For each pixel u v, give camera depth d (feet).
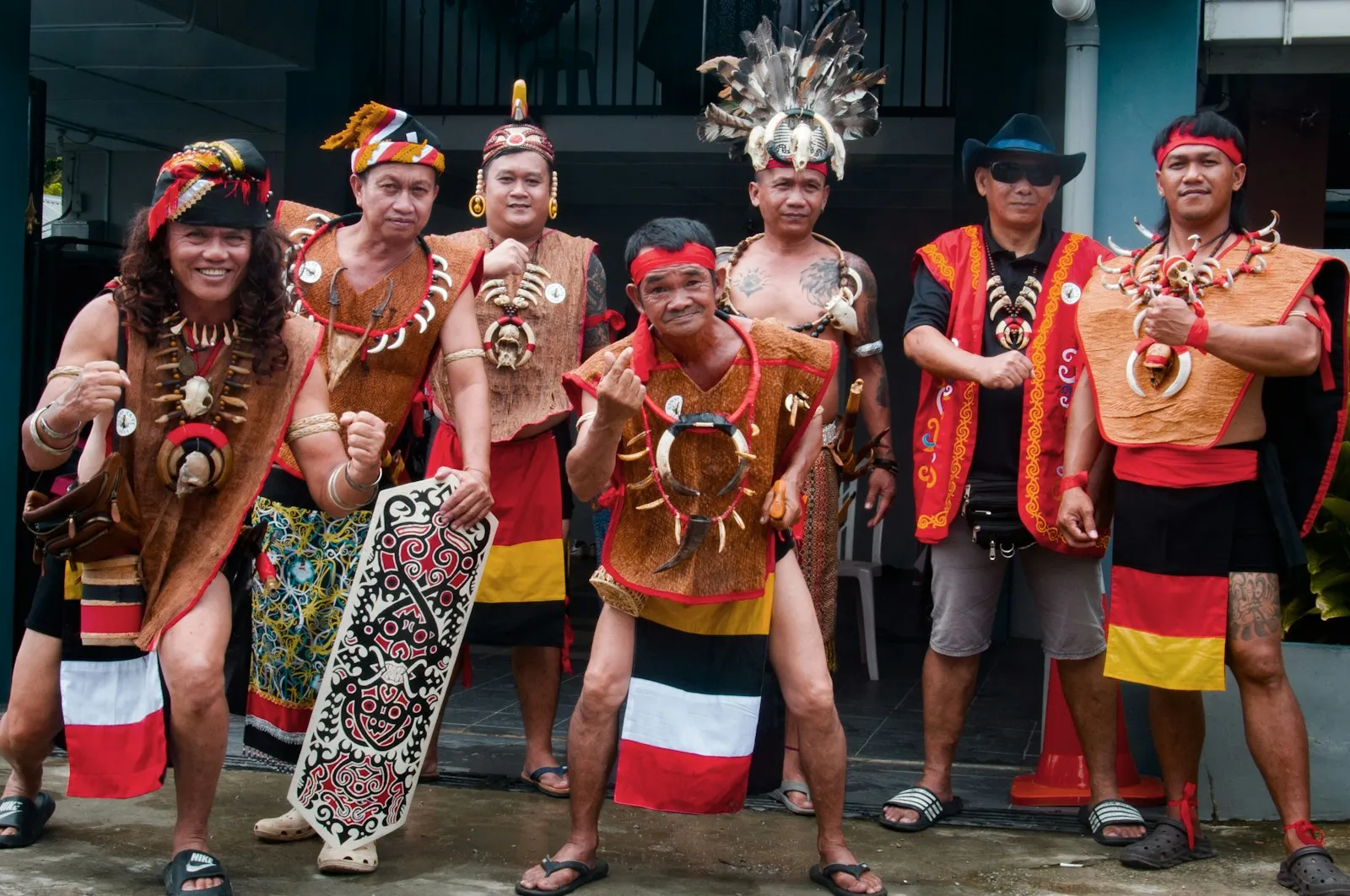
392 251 12.78
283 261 11.46
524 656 14.89
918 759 16.51
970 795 14.87
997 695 20.38
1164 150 12.71
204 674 10.71
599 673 11.62
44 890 11.12
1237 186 12.61
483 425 12.55
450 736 17.28
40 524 10.73
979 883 11.96
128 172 34.58
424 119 29.50
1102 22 15.11
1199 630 12.28
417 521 11.80
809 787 11.80
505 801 14.39
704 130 15.20
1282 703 12.14
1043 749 14.75
